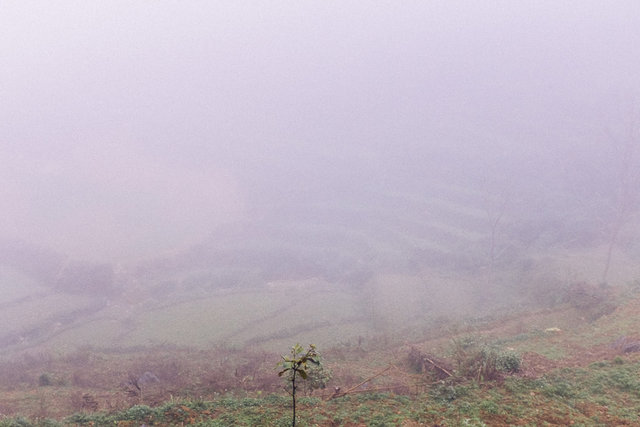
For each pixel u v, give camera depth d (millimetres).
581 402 13266
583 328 24672
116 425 11727
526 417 11906
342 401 13984
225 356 27578
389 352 25719
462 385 15133
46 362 27984
